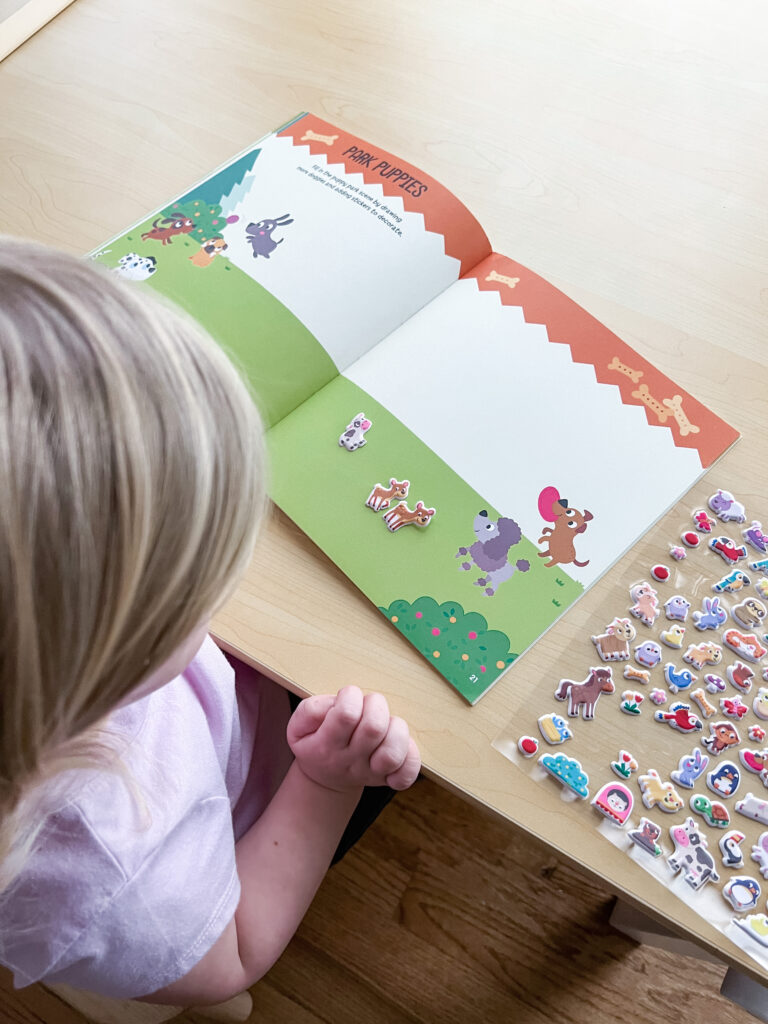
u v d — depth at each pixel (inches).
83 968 18.8
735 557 22.7
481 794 20.2
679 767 20.2
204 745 21.7
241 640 22.1
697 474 23.9
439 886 43.7
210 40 33.9
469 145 30.8
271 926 23.2
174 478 11.8
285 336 25.6
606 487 23.7
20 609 10.8
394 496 23.5
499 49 33.4
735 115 31.5
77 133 31.4
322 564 23.0
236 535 13.5
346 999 41.7
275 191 28.7
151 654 13.4
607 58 33.1
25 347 10.8
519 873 43.8
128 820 18.2
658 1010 41.2
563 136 31.0
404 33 33.9
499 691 21.3
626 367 25.6
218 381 13.0
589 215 29.1
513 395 25.1
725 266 27.9
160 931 19.1
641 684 21.3
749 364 25.9
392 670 21.8
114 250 27.4
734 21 34.0
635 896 19.1
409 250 27.3
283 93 32.3
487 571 22.6
